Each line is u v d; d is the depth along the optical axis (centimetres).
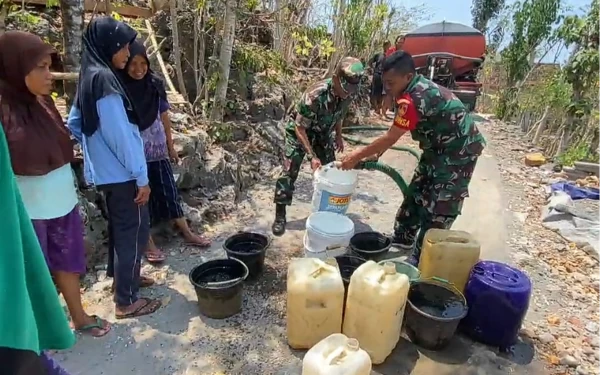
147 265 293
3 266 83
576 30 728
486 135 773
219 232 346
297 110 327
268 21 580
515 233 379
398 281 213
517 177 526
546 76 1110
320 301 217
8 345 84
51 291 99
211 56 489
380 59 746
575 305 285
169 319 246
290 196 345
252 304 265
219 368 217
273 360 224
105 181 215
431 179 280
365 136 659
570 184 479
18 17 407
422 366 224
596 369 230
